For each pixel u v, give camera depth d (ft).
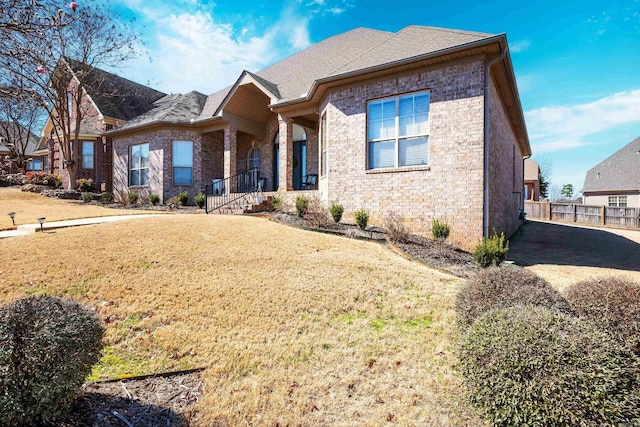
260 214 36.99
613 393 7.84
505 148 39.04
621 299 11.99
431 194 29.32
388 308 16.24
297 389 10.52
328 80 33.53
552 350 8.43
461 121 28.17
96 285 16.69
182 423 8.96
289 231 28.86
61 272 17.67
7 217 34.47
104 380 10.50
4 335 7.72
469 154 27.78
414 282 19.42
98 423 8.66
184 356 11.97
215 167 57.00
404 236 27.66
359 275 19.86
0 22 16.30
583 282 13.94
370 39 51.11
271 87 45.47
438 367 11.85
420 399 10.25
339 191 34.37
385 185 31.58
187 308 15.17
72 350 8.29
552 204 75.72
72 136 63.21
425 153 30.01
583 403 7.77
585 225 66.18
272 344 12.89
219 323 14.15
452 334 13.97
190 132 53.98
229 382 10.75
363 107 32.96
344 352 12.60
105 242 22.67
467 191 27.78
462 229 27.89
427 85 29.68
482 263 21.70
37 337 7.91
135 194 53.11
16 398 7.41
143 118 58.23
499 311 10.56
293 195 40.78
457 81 28.40
